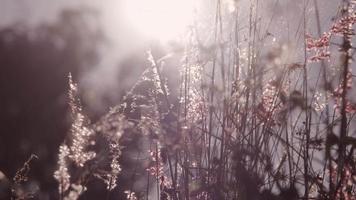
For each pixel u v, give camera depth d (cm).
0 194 258
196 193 234
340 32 223
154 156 247
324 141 217
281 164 226
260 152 226
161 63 248
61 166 212
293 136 228
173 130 236
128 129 233
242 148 226
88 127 217
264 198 221
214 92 232
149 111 241
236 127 230
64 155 213
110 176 236
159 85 242
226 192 228
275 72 221
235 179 228
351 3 225
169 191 248
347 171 223
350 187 225
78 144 214
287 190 220
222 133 231
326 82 222
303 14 232
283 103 222
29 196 261
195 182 236
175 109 254
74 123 216
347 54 208
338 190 222
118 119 217
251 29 232
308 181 223
